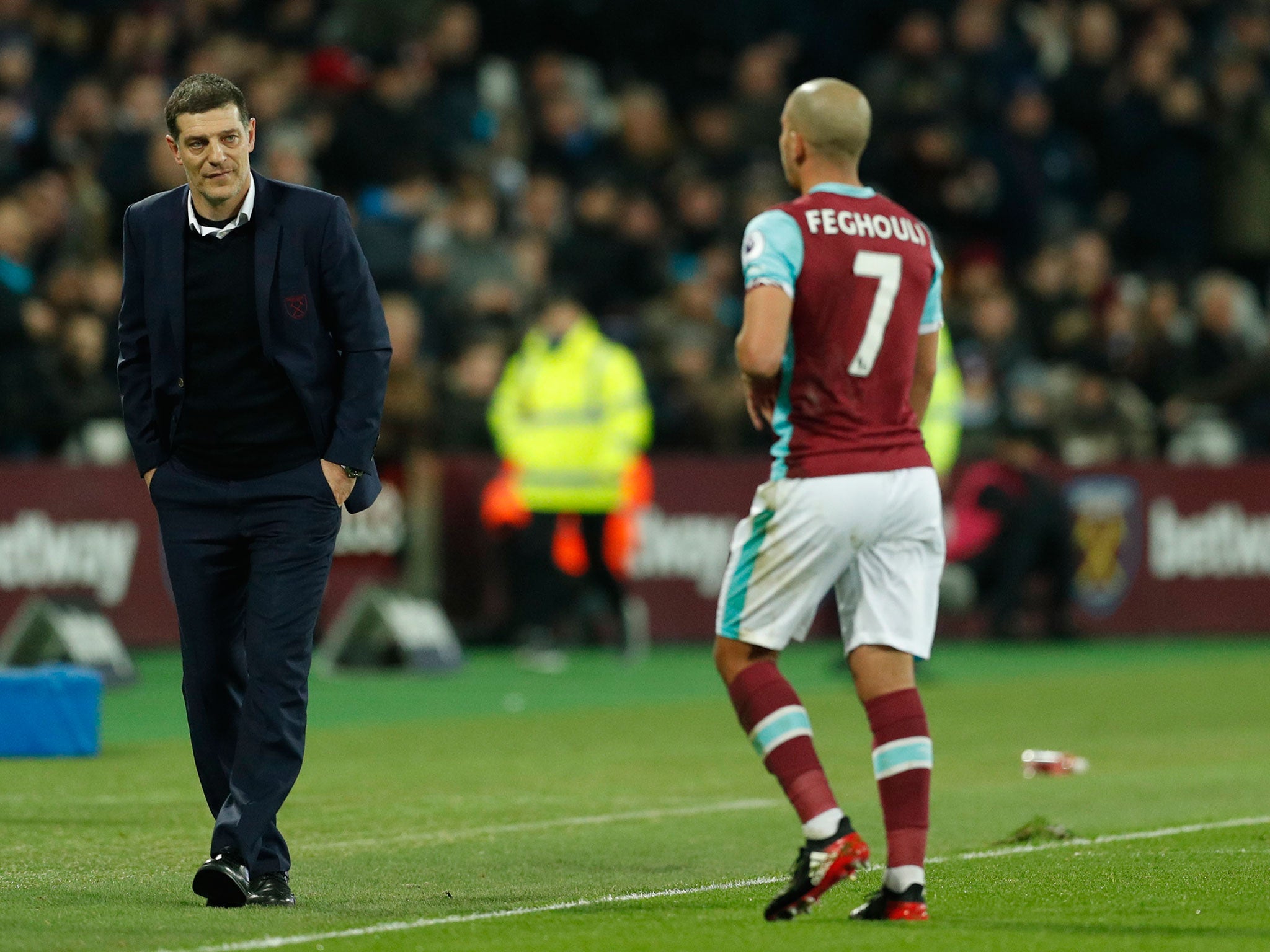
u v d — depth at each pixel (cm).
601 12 7375
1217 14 7619
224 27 6581
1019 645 5806
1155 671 5075
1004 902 1970
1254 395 6366
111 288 5331
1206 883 2100
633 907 1988
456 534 5481
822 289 1841
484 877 2252
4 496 5056
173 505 2017
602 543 5184
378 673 4900
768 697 1836
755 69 6756
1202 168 7050
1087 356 6328
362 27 6328
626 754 3491
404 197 5734
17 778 3062
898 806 1838
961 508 5834
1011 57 7144
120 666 4469
